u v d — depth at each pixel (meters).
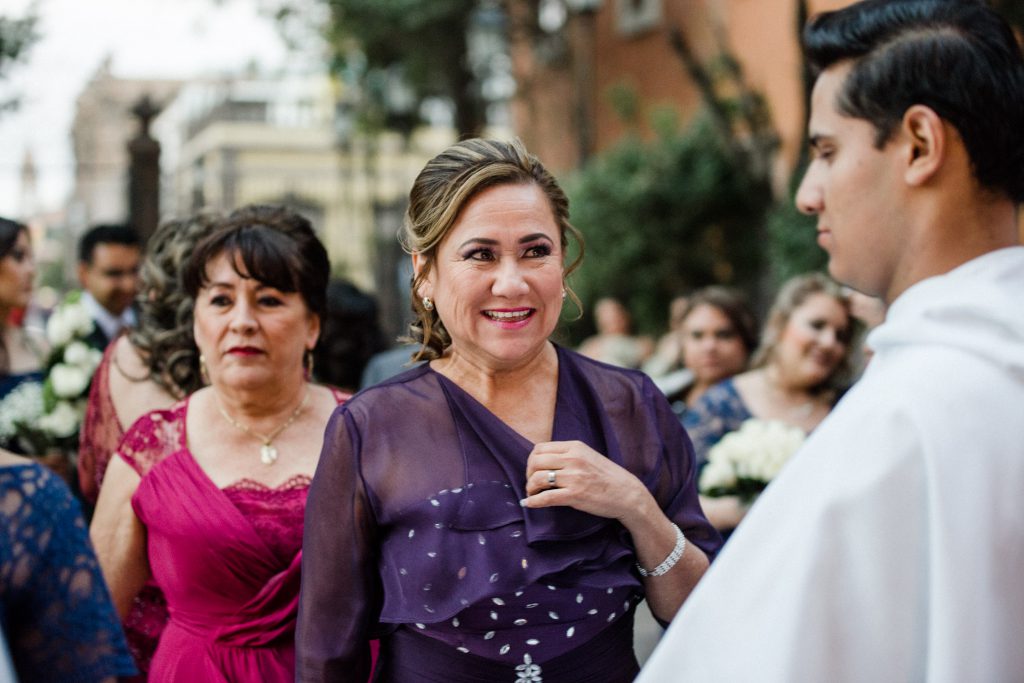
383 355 4.13
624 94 14.54
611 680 1.83
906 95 1.21
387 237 18.86
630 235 13.02
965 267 1.19
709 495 3.29
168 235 3.03
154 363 2.87
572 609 1.76
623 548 1.80
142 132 11.05
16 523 1.57
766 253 12.12
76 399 3.46
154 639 2.61
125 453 2.47
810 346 3.62
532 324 1.78
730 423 3.70
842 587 1.09
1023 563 1.08
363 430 1.83
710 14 13.90
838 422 1.15
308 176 24.75
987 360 1.12
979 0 1.25
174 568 2.32
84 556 1.65
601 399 1.91
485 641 1.74
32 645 1.59
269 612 2.29
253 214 2.52
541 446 1.76
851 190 1.26
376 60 16.44
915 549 1.09
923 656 1.09
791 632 1.09
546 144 18.44
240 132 24.70
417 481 1.77
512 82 17.77
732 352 4.51
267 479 2.40
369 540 1.82
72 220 22.94
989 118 1.19
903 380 1.13
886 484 1.09
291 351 2.46
